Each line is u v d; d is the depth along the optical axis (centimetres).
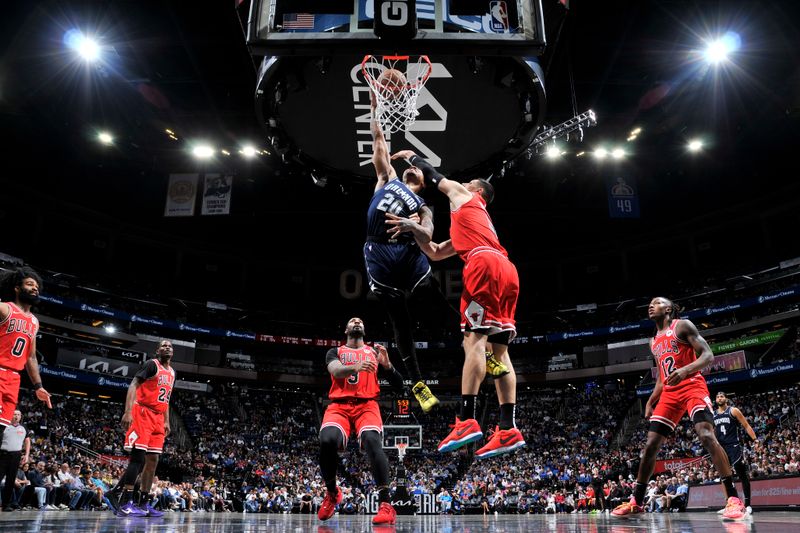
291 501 2330
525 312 4344
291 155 1009
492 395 3809
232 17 2211
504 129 957
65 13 2180
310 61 812
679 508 1659
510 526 430
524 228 4141
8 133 2988
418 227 415
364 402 500
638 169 3353
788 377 2911
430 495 2402
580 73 2473
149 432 718
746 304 3400
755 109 2742
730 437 842
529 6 645
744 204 3706
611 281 4294
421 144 988
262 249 4356
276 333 4225
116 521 525
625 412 3516
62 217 3684
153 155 3262
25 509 1183
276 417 3812
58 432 2523
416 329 4294
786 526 381
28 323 493
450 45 635
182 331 3788
